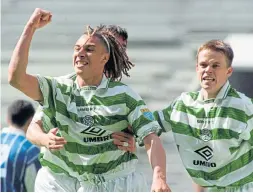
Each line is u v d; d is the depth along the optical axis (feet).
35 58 128.16
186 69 125.39
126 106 45.24
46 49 129.08
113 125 45.19
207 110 47.44
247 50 75.20
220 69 47.16
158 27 131.13
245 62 72.90
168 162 101.50
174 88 122.11
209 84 47.11
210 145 47.34
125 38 54.29
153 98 120.88
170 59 127.03
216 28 129.29
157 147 44.50
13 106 62.59
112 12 133.49
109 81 45.73
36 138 44.83
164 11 132.98
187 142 47.91
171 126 48.26
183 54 127.65
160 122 48.47
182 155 48.16
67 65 127.75
